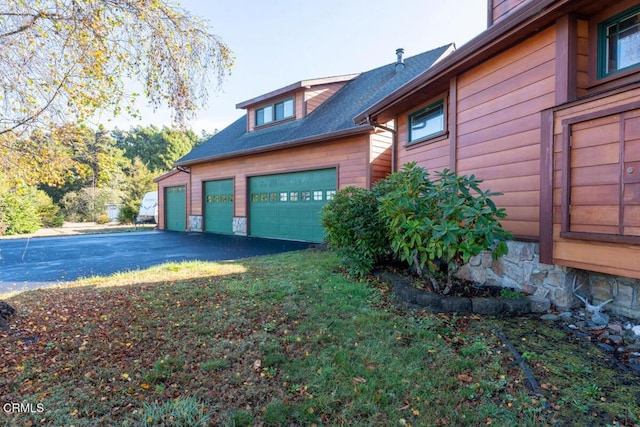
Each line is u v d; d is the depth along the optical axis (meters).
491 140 4.13
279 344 2.71
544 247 3.31
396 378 2.20
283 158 10.84
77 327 3.14
